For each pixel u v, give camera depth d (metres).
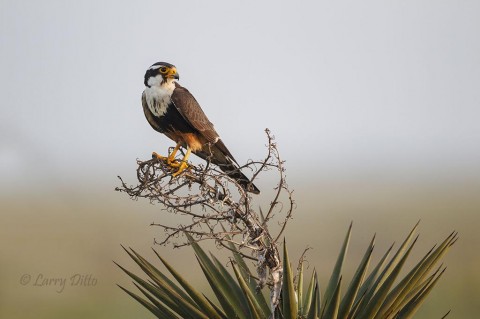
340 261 6.17
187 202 5.94
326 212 42.84
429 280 5.66
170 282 5.96
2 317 16.38
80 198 59.84
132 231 33.62
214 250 17.94
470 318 14.62
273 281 5.72
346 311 5.41
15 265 22.61
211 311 5.67
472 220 35.41
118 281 20.23
